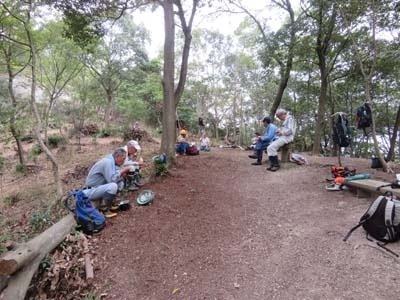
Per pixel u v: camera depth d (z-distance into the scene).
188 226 3.55
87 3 6.01
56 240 3.13
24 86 9.77
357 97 14.41
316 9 8.74
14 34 7.05
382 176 4.95
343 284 2.29
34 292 2.69
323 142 16.81
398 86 12.78
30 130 8.70
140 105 16.38
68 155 11.01
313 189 4.68
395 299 2.05
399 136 13.98
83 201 3.56
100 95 16.45
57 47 9.49
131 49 17.05
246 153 9.36
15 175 9.47
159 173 5.51
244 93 20.66
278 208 4.02
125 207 4.05
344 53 10.31
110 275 2.73
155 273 2.71
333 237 2.99
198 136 17.75
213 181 5.46
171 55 6.32
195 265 2.79
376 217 2.81
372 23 5.64
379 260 2.50
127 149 4.99
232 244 3.10
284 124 6.40
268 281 2.46
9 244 2.96
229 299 2.30
